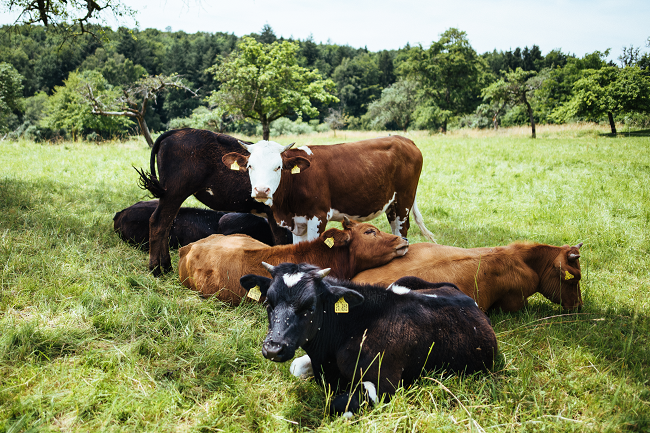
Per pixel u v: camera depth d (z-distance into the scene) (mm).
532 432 2811
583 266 5738
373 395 2992
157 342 3723
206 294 4648
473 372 3346
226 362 3490
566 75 51250
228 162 5094
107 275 4805
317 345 3158
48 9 10102
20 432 2615
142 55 89625
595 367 3428
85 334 3705
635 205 8969
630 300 4766
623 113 34438
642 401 3023
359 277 4375
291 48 26844
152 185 5074
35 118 65312
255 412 2973
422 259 4477
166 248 5355
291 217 5688
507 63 108625
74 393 2982
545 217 8422
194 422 2854
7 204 7020
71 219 6586
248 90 25797
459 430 2779
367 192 5949
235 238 5211
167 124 72000
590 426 2773
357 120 94938
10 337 3398
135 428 2740
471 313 3400
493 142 25750
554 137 32406
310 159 5617
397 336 3141
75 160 13570
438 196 10641
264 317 4254
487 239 7055
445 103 55156
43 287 4418
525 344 3803
